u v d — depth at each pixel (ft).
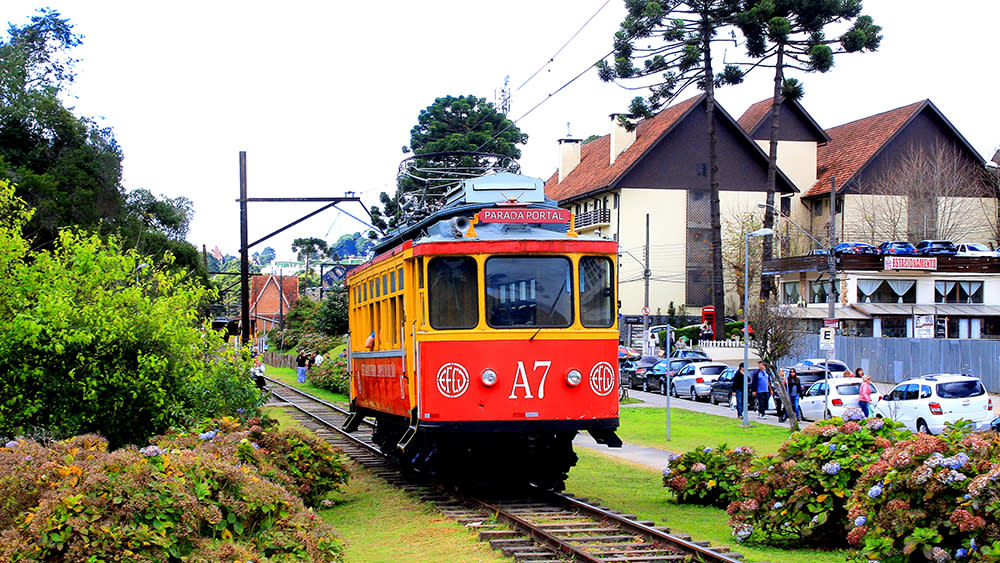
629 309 205.67
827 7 146.30
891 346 145.18
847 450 36.37
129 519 25.58
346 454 66.13
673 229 206.69
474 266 43.57
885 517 30.58
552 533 37.40
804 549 36.32
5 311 45.85
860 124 221.87
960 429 33.73
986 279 173.47
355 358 61.72
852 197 202.18
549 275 43.98
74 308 45.75
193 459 29.73
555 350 43.47
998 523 28.40
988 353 131.44
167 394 48.01
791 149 216.95
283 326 264.31
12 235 48.88
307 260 386.32
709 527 40.86
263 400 66.03
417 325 43.78
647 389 154.10
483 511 43.34
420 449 47.70
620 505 46.88
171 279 53.88
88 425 45.98
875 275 170.71
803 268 174.91
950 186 195.72
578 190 224.12
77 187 120.78
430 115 204.13
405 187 79.46
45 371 44.75
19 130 121.90
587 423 43.55
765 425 92.89
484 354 43.01
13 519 26.45
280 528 29.32
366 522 42.45
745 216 199.72
